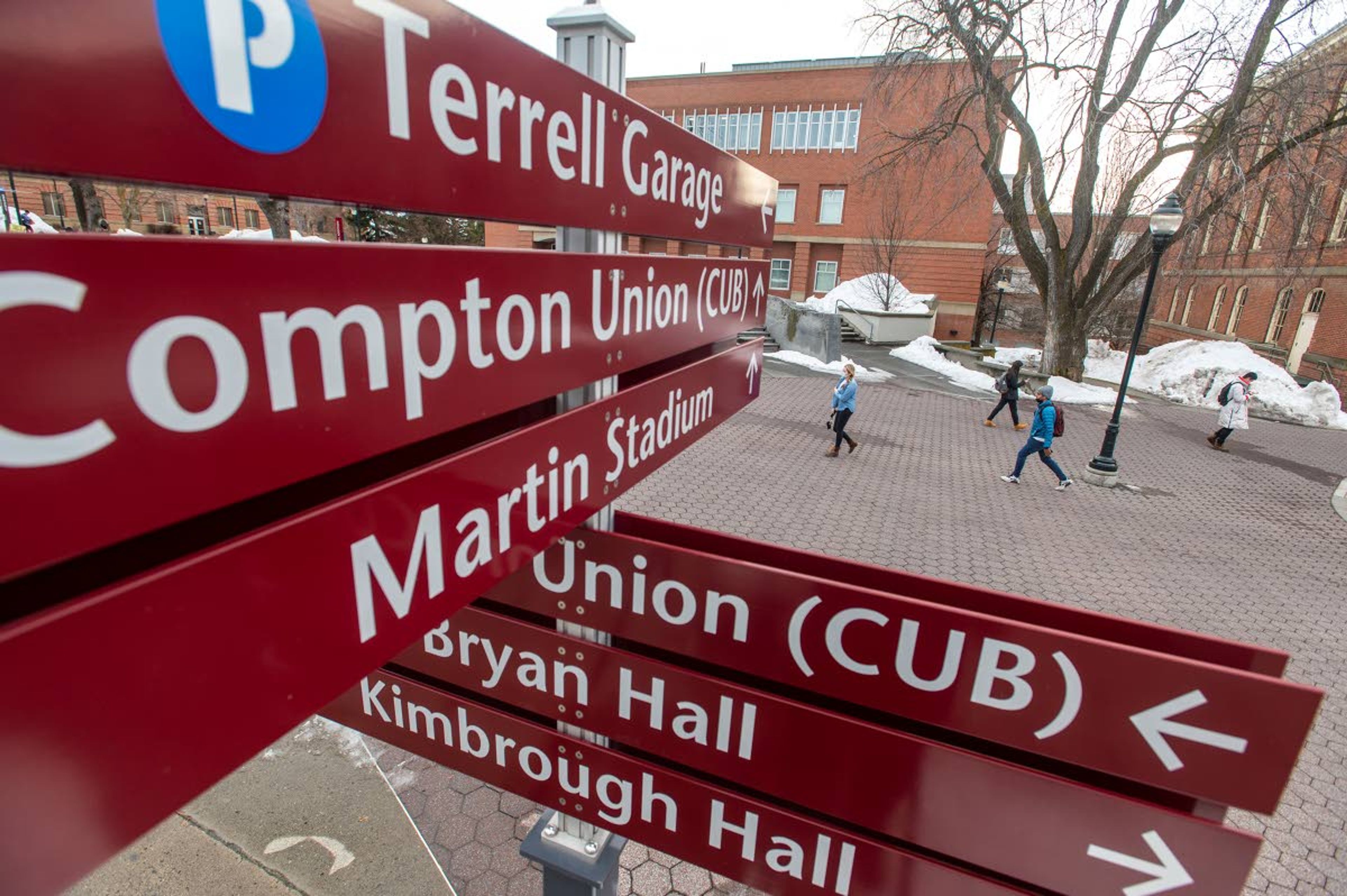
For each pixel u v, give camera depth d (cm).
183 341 55
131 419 52
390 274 75
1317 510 1002
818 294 3291
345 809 355
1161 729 111
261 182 60
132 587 55
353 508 75
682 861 339
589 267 118
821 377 1853
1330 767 439
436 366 84
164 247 52
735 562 133
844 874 140
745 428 1273
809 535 802
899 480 1025
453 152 84
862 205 3052
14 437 45
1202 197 1514
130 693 56
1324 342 2186
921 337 2603
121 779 57
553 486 117
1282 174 1367
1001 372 1933
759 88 3105
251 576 65
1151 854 115
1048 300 1872
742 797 145
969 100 1647
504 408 99
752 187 204
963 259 2930
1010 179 3700
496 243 2094
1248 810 108
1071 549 805
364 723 182
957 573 725
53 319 45
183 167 54
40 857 52
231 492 61
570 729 161
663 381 157
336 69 66
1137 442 1378
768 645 135
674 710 145
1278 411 1747
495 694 164
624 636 147
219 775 65
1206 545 841
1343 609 684
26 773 50
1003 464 1152
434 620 90
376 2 70
